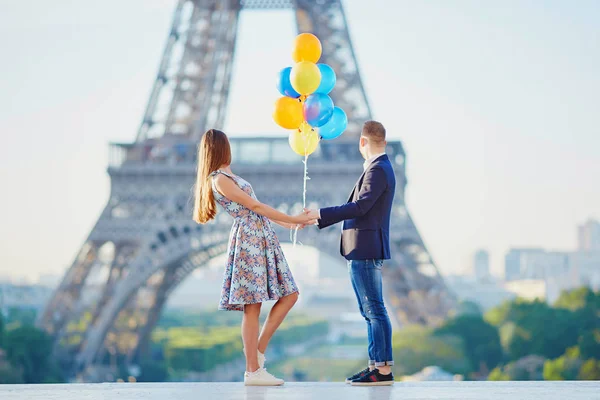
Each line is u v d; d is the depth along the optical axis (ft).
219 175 54.70
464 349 347.36
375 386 55.47
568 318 359.25
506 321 388.37
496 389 53.42
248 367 56.80
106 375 342.44
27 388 55.62
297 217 54.34
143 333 363.35
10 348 278.46
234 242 55.06
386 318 56.03
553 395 49.70
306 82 59.11
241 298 54.08
